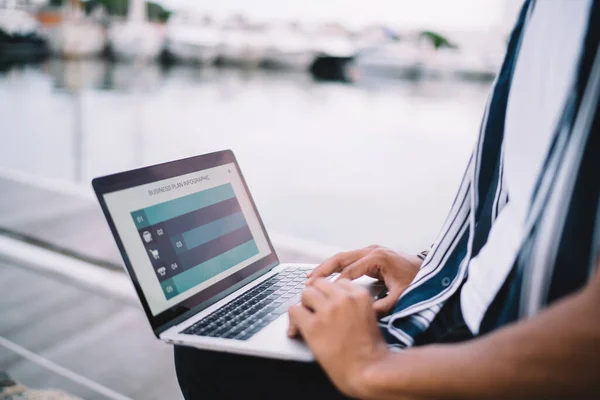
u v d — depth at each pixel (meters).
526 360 0.43
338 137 6.20
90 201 3.19
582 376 0.41
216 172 0.95
